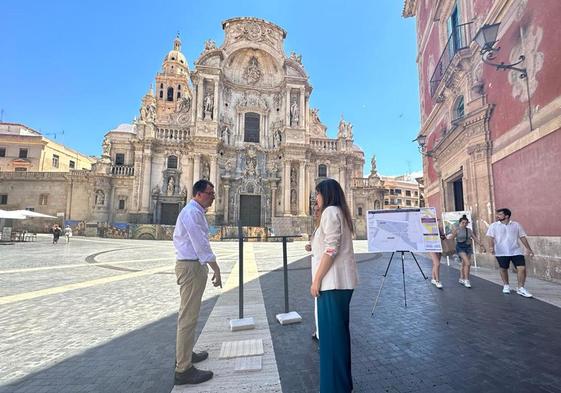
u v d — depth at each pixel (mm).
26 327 4430
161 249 18203
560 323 4473
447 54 13648
